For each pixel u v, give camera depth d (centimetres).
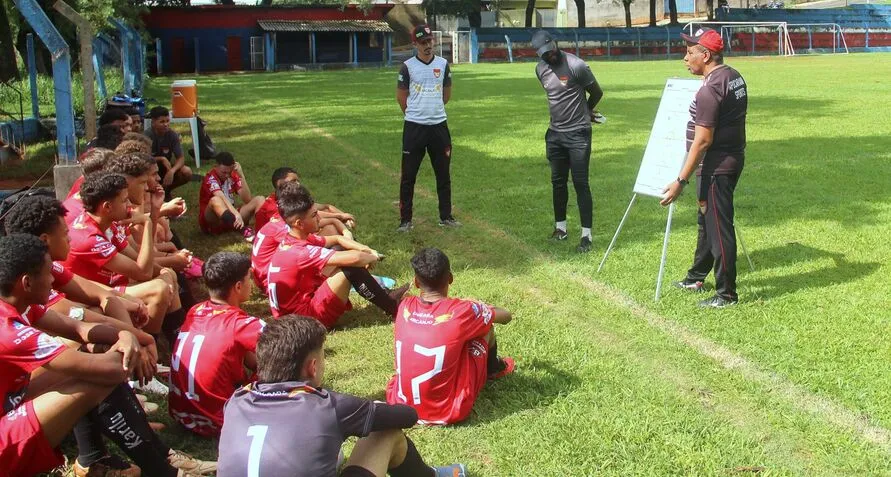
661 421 457
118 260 510
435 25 6047
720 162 613
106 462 398
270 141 1559
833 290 671
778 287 683
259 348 324
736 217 919
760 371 522
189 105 1290
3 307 370
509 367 518
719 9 5491
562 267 754
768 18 5559
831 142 1441
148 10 4016
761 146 1412
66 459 413
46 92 1898
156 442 397
